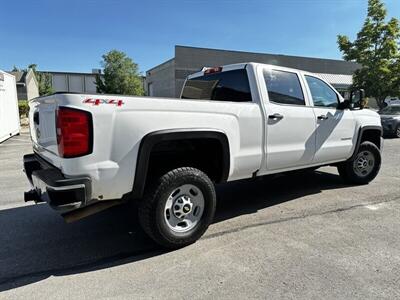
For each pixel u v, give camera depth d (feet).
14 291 8.90
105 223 13.76
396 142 40.70
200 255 10.73
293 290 8.64
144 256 10.80
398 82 64.28
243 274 9.50
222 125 11.74
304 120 14.82
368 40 65.77
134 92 149.89
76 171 9.20
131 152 9.87
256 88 13.35
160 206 10.60
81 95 9.14
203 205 11.62
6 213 15.17
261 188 18.63
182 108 10.79
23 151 36.81
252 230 12.68
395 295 8.36
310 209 14.99
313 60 120.37
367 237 11.84
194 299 8.37
